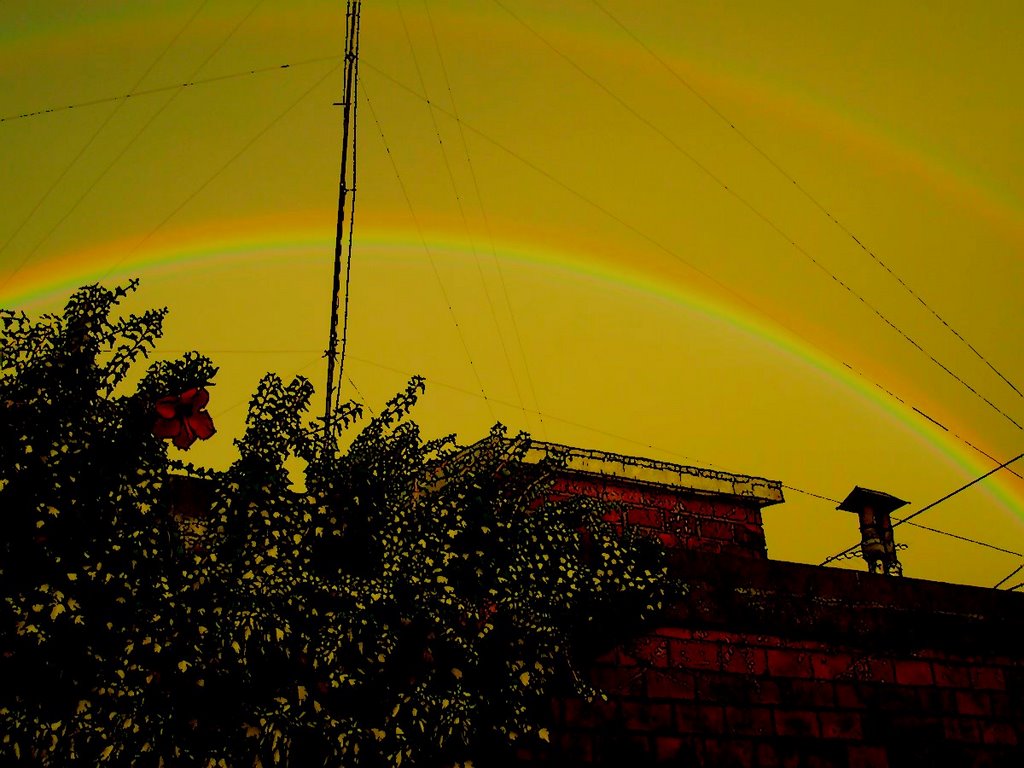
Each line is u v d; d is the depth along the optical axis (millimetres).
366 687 6023
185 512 6664
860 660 7770
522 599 6520
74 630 5555
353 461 6543
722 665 7352
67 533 5715
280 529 6137
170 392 6293
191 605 5773
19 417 5855
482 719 6273
